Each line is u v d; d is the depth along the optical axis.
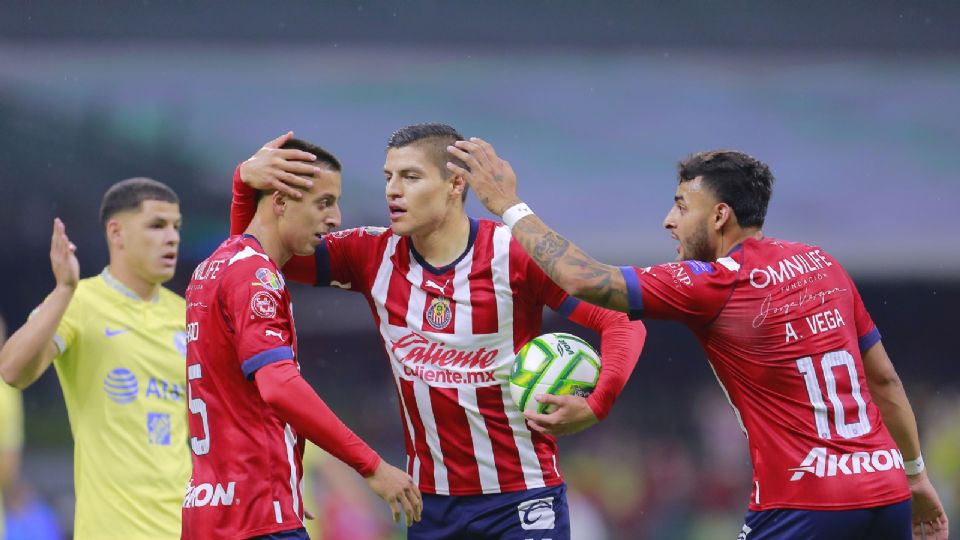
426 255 17.48
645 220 58.66
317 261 17.84
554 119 58.84
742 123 59.66
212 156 56.78
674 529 54.69
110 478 21.17
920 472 17.98
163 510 21.41
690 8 58.72
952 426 58.47
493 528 17.38
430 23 57.53
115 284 22.33
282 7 56.66
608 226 58.56
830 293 16.16
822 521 15.27
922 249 59.72
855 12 59.19
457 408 17.20
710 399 65.19
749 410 15.93
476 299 17.16
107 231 22.45
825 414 15.56
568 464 58.16
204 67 56.75
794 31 59.16
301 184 16.00
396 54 58.06
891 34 59.69
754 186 16.39
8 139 55.81
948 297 64.62
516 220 16.27
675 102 59.41
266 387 14.81
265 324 15.12
